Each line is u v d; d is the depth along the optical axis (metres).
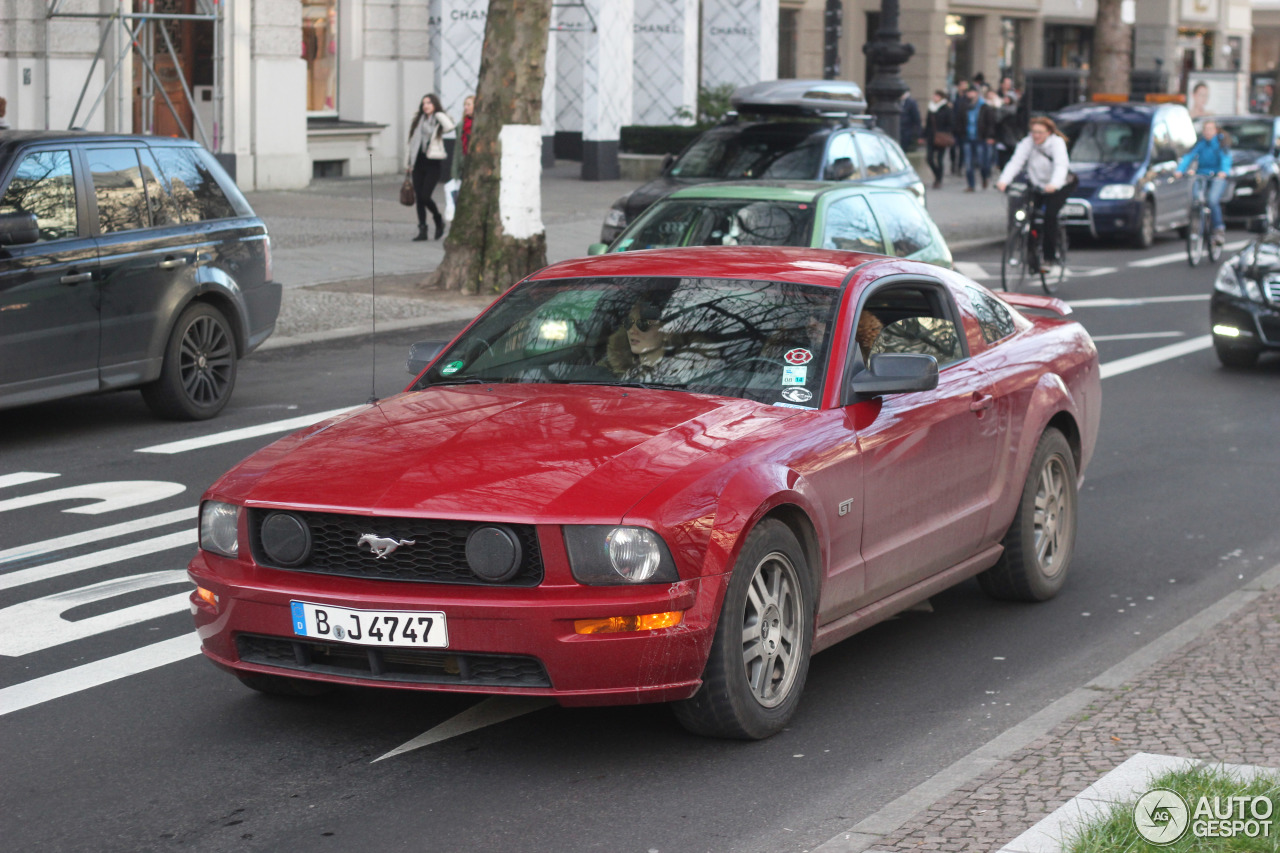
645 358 5.87
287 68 27.06
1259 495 9.18
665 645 4.77
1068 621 6.80
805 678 5.48
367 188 28.00
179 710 5.58
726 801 4.73
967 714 5.57
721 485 4.96
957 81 46.88
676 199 11.95
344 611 4.84
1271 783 4.37
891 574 5.89
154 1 26.53
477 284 17.16
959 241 24.03
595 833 4.50
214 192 11.31
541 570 4.75
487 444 5.16
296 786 4.87
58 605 6.83
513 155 17.05
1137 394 12.52
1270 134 30.12
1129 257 23.58
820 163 16.31
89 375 10.13
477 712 5.53
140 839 4.48
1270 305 13.35
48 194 9.95
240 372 13.00
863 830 4.31
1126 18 53.88
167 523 8.24
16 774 4.98
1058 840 4.05
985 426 6.48
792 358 5.76
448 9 30.89
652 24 35.44
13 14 24.69
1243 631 6.09
